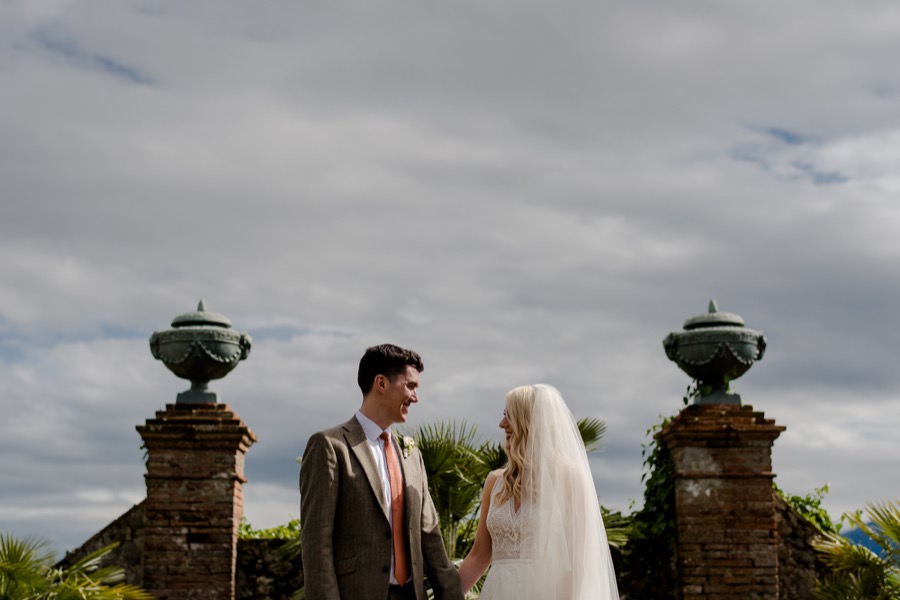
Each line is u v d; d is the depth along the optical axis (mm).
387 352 5723
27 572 8516
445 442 9898
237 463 10414
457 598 5758
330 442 5523
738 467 10492
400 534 5594
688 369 10891
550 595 5594
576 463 5816
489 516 5879
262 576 10695
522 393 5941
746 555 10344
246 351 10812
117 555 10367
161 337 10617
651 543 10805
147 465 10336
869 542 10117
